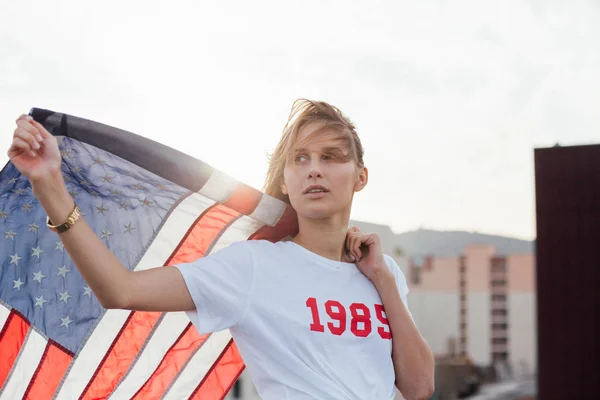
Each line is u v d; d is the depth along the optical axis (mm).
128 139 2309
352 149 2420
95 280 1991
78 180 2367
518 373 64625
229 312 2236
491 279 67438
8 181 2334
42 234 2416
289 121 2480
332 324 2328
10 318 2412
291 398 2240
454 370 61875
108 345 2475
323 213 2371
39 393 2441
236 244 2357
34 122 1955
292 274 2355
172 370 2533
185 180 2359
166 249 2475
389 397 2383
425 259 68062
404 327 2477
